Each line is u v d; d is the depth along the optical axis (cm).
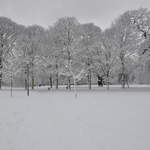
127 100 1574
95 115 950
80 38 3681
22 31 4047
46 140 600
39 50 3788
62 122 822
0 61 3562
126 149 510
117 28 3572
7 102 1592
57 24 3788
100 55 3641
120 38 3506
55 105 1364
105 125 748
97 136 618
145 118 849
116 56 3456
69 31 3631
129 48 3422
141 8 3447
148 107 1157
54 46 3694
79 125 762
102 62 3556
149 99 1614
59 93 2631
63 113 1030
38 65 3728
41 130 708
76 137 618
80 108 1192
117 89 3319
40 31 4106
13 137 636
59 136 633
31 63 3631
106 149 515
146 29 3378
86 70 3553
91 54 3709
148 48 3322
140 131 657
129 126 723
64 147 540
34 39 3825
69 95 2248
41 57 3722
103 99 1705
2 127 762
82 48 3650
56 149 529
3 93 2672
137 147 521
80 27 3788
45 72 3869
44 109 1187
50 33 3847
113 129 691
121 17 3612
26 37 3812
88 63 3712
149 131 655
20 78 4006
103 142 564
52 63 3688
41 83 5238
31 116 971
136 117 875
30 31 4103
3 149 540
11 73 2752
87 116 930
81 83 5144
